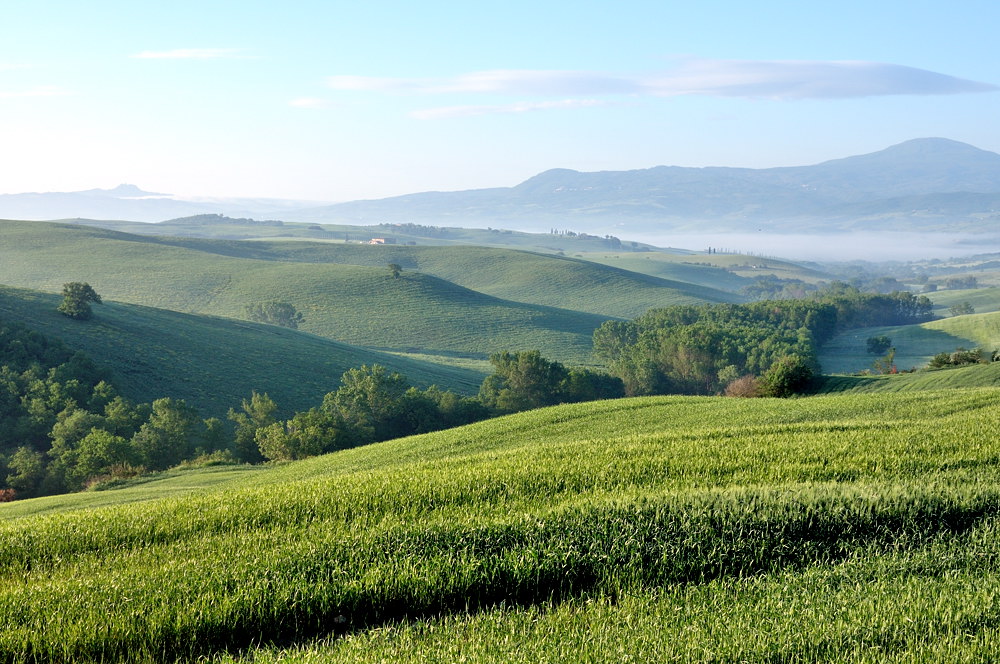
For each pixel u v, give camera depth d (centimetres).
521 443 3338
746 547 1005
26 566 1176
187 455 7312
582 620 830
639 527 1066
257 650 818
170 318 13800
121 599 924
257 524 1312
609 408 4216
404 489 1474
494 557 988
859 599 833
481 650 761
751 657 707
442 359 16650
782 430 2244
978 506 1102
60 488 6756
